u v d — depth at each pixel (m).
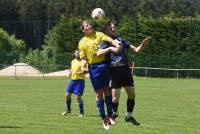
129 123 27.83
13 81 73.94
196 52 88.12
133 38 91.75
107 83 21.16
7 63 104.06
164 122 28.81
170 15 93.75
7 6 177.75
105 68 21.09
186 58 88.25
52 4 185.38
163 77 88.62
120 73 22.72
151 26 90.19
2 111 34.28
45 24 130.50
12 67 94.75
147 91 55.50
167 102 42.56
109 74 21.31
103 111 21.23
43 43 131.00
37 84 66.75
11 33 137.12
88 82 71.06
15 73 84.50
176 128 26.17
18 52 105.00
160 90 57.16
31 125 26.78
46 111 34.66
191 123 28.44
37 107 37.50
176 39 88.88
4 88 59.22
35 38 132.62
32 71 93.81
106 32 22.67
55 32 100.25
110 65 21.86
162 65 88.94
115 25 22.72
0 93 51.84
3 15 176.75
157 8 179.62
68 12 182.62
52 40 105.06
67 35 98.94
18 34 136.62
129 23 92.25
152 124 27.75
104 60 21.16
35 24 132.38
